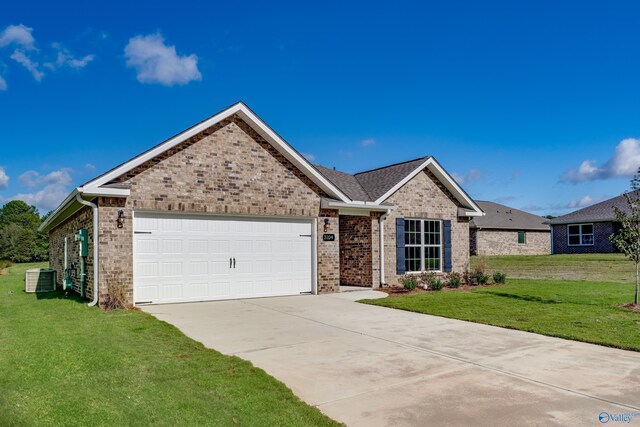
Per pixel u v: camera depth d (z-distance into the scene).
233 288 13.09
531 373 6.07
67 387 5.06
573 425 4.37
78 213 14.26
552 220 35.34
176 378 5.57
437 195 18.56
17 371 5.65
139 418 4.26
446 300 12.80
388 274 16.84
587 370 6.19
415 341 7.93
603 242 32.25
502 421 4.48
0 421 3.98
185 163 12.25
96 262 11.17
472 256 35.84
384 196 16.69
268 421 4.40
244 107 12.89
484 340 8.01
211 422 4.28
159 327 8.66
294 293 14.17
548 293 13.96
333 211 15.03
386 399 5.11
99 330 8.30
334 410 4.79
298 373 6.04
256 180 13.40
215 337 8.12
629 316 10.02
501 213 41.84
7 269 32.44
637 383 5.63
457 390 5.40
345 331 8.74
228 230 13.08
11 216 77.19
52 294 14.82
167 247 12.09
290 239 14.20
